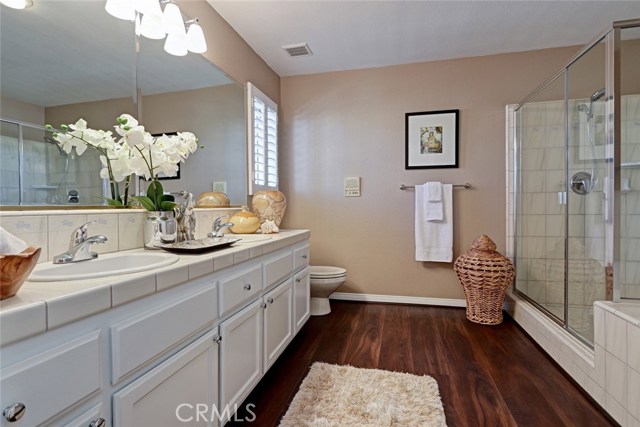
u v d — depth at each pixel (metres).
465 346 2.24
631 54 1.97
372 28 2.52
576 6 2.24
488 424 1.45
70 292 0.73
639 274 1.74
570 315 2.20
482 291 2.62
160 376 0.95
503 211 2.99
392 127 3.21
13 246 0.78
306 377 1.82
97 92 1.42
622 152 2.28
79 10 1.36
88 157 1.38
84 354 0.74
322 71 3.33
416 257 3.10
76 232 1.19
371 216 3.29
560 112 2.54
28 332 0.62
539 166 2.72
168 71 1.85
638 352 1.33
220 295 1.29
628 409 1.38
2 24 1.09
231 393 1.35
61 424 0.69
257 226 2.29
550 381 1.80
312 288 2.85
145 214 1.59
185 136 1.79
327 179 3.38
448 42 2.76
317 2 2.20
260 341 1.65
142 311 0.92
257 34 2.60
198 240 1.69
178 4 1.92
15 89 1.11
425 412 1.50
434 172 3.13
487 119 3.01
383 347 2.23
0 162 1.06
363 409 1.52
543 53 2.89
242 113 2.63
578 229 2.34
